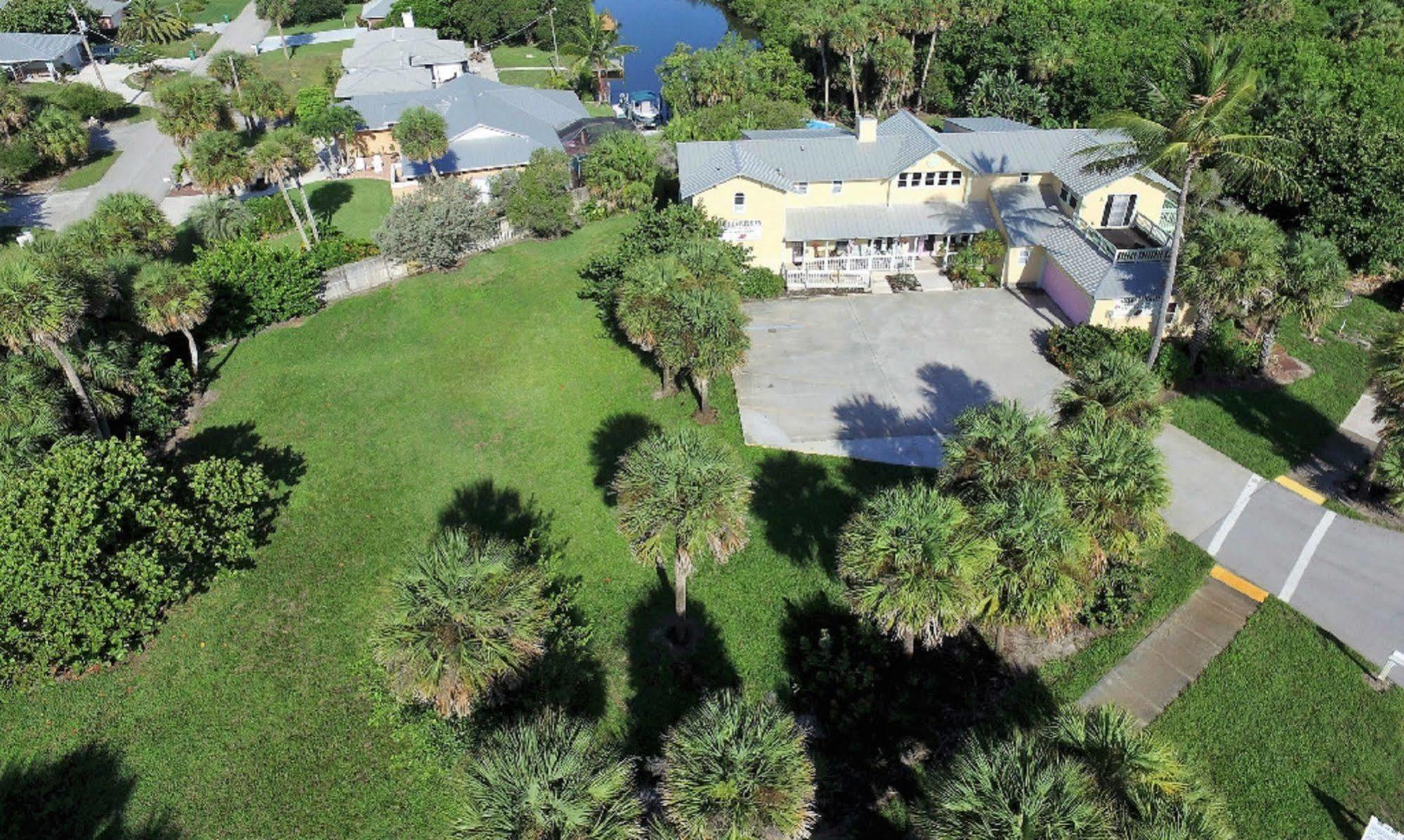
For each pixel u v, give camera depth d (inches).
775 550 1089.4
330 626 988.6
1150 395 996.6
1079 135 1797.5
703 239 1472.7
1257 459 1250.0
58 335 1059.3
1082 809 562.9
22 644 851.4
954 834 588.4
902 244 1819.6
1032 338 1551.4
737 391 1409.9
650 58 4069.9
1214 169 1692.9
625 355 1487.5
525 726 661.3
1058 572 759.1
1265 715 872.3
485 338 1523.1
